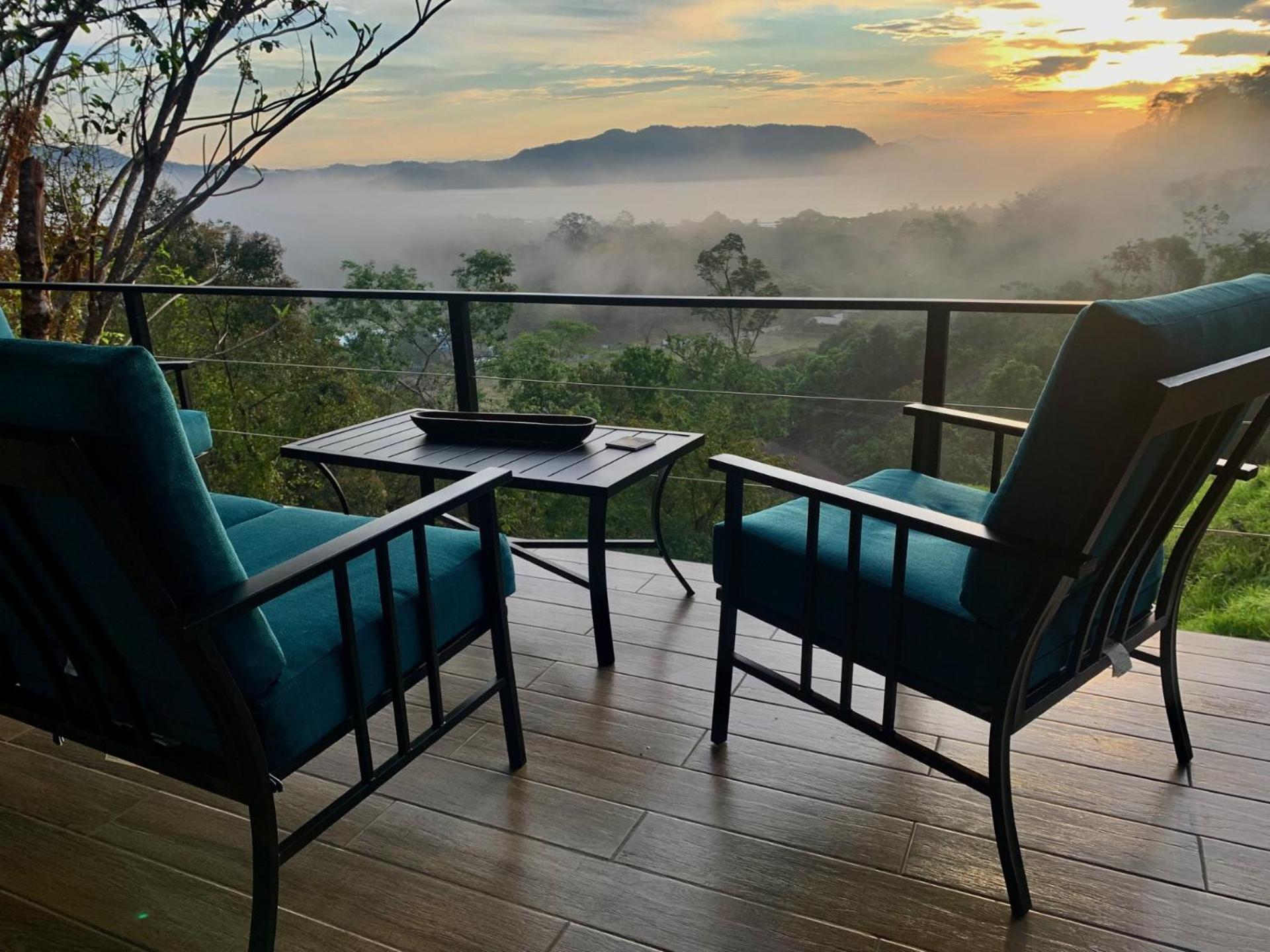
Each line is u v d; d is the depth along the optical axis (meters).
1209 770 1.83
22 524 1.20
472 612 1.79
